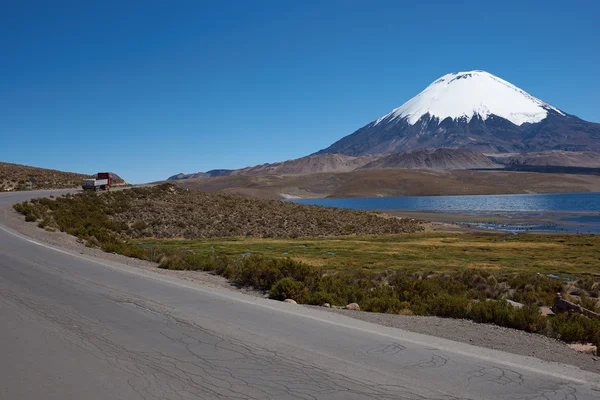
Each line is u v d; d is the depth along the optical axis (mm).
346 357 6867
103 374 6070
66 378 5922
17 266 14875
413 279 21344
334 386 5746
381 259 34062
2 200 43656
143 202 56031
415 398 5418
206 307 10086
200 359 6695
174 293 11562
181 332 8062
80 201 47938
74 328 8203
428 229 71250
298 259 31859
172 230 47125
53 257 17156
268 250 36625
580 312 13031
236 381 5883
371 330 8523
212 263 18750
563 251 42906
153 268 17547
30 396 5371
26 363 6445
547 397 5512
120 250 21875
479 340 8312
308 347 7332
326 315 9773
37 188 70438
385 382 5906
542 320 9711
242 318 9172
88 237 27000
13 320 8656
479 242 51406
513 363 6793
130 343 7402
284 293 13367
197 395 5438
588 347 8227
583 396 5559
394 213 131750
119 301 10438
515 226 89688
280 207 70125
